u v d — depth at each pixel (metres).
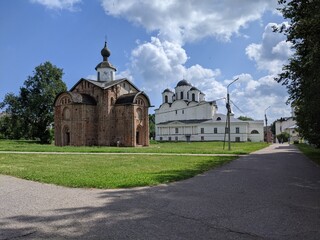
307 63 14.70
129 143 55.78
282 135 98.50
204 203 8.34
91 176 12.91
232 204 8.23
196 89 103.75
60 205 8.09
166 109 105.88
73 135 54.47
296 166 17.98
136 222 6.60
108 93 56.97
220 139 97.06
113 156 26.00
